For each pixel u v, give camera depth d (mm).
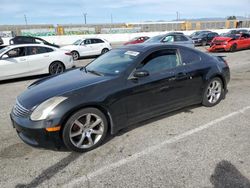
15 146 3609
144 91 3850
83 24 42000
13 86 7863
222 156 3168
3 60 8242
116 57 4336
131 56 4055
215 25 50312
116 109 3590
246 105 5137
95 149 3469
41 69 9070
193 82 4562
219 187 2582
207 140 3625
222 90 5254
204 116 4559
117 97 3561
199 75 4641
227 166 2945
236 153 3230
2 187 2691
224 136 3734
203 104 4973
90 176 2852
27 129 3141
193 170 2891
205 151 3307
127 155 3285
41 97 3342
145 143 3590
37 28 38375
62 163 3133
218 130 3955
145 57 3979
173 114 4672
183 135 3809
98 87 3480
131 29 44094
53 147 3246
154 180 2736
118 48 4785
